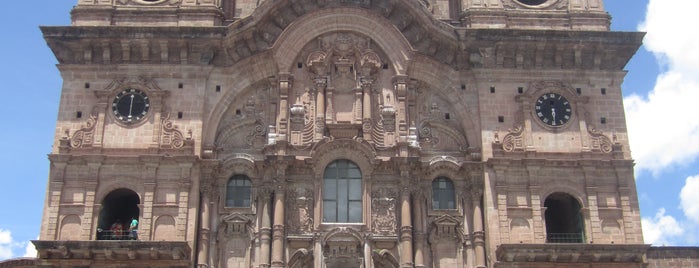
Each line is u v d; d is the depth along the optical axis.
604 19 45.94
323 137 42.66
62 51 43.53
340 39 45.00
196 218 40.59
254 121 43.56
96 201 40.59
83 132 42.09
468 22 45.59
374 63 44.25
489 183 41.62
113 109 42.78
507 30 43.84
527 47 43.97
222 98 43.50
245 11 46.78
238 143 43.28
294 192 41.72
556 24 45.88
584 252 38.75
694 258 40.88
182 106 42.84
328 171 42.47
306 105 43.75
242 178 42.41
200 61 43.78
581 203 41.44
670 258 40.75
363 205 41.38
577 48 43.97
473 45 44.00
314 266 40.19
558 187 41.72
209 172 41.72
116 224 41.38
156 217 40.38
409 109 43.84
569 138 42.91
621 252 38.84
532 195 41.28
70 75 43.28
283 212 40.88
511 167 41.97
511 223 40.91
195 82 43.41
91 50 43.38
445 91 44.38
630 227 40.94
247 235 41.09
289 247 40.62
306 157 41.88
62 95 42.84
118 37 43.06
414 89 44.41
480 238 41.00
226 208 41.47
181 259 38.91
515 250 38.59
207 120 42.94
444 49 44.75
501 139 42.75
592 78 44.28
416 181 42.00
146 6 45.47
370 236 40.72
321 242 40.56
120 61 43.62
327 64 44.41
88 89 43.09
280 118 42.94
